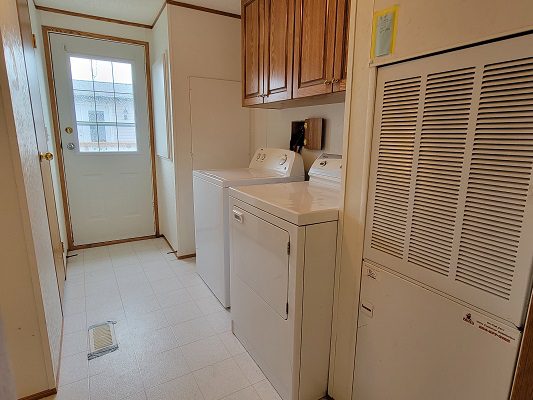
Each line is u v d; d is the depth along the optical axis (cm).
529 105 71
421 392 102
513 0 71
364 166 114
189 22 258
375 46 105
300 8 167
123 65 304
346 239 124
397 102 100
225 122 290
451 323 91
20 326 130
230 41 280
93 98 297
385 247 109
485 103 78
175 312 207
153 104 319
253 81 219
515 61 72
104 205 321
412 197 98
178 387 146
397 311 107
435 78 89
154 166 335
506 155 75
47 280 153
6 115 115
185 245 293
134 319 198
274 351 142
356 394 127
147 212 343
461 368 89
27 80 155
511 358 77
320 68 156
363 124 113
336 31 145
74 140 295
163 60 266
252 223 151
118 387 145
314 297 128
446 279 91
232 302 182
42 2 250
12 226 123
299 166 218
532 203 71
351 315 125
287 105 221
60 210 274
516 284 76
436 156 91
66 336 180
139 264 280
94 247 319
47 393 139
